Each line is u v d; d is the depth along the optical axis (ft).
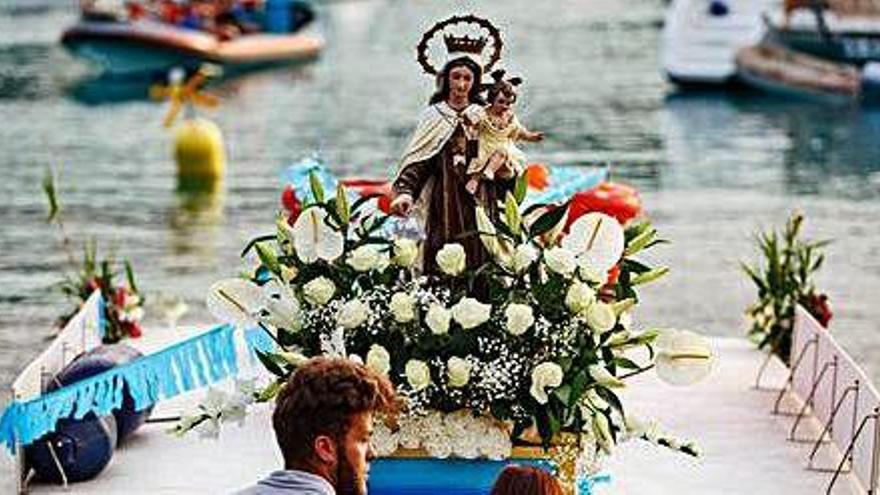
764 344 55.31
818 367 46.96
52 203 68.74
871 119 148.36
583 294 34.50
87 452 42.09
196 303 79.15
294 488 23.53
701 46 165.89
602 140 135.64
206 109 154.51
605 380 34.65
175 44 176.65
